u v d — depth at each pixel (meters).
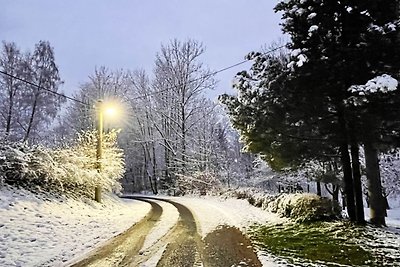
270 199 17.12
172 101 41.50
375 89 9.03
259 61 12.20
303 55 10.45
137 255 8.49
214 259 8.17
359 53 9.91
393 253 8.13
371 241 9.26
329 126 11.02
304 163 13.08
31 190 13.59
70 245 9.17
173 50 41.44
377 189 12.41
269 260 8.02
